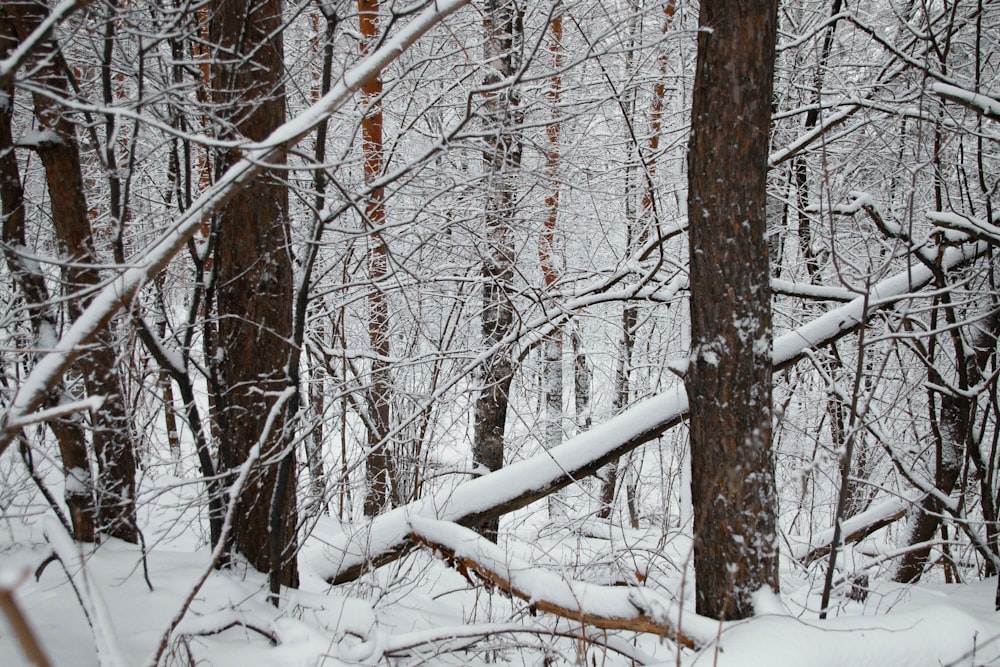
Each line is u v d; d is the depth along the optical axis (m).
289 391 3.44
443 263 7.18
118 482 3.62
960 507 5.27
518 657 4.16
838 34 7.91
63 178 3.73
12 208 3.71
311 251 3.67
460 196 6.19
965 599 4.64
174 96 3.73
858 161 7.40
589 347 11.58
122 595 3.40
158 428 4.80
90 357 3.75
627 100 6.64
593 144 8.34
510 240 7.15
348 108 6.70
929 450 6.74
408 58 6.09
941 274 4.96
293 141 2.87
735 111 3.30
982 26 6.37
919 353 5.20
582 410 12.38
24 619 0.53
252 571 3.93
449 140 3.83
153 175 6.66
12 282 4.32
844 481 3.54
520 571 3.97
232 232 3.89
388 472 6.97
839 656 2.90
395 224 3.73
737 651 2.88
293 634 3.21
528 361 10.33
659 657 4.00
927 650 3.10
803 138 6.06
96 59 4.31
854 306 5.08
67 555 3.06
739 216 3.33
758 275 3.37
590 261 9.52
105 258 4.99
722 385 3.35
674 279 6.62
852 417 3.61
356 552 4.67
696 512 3.47
